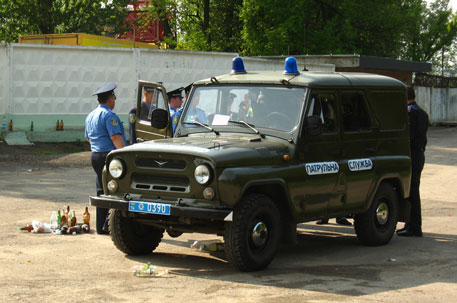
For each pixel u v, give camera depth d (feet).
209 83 27.86
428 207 42.96
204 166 22.45
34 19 130.00
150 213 23.56
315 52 133.80
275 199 25.09
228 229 23.09
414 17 143.84
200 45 145.89
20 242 28.22
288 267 25.21
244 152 23.34
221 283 22.17
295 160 25.03
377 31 142.20
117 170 24.48
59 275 22.79
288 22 130.52
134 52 73.51
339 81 27.84
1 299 19.52
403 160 31.22
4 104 66.18
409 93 33.09
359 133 28.50
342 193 27.40
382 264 26.30
